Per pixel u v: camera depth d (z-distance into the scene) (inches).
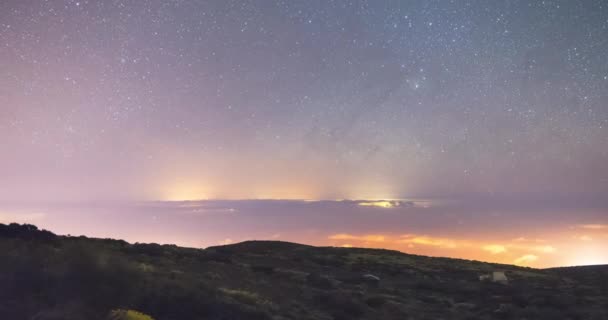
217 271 1414.9
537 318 1379.2
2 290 734.5
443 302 1547.7
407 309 1350.9
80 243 840.3
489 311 1446.9
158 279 950.4
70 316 681.0
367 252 2743.6
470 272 2284.7
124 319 697.0
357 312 1211.2
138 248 1572.3
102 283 776.3
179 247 1870.1
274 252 2425.0
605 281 2255.2
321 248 2728.8
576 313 1450.5
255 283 1348.4
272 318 942.4
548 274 2422.5
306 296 1307.8
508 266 2630.4
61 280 762.2
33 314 682.8
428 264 2448.3
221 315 870.4
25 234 1365.7
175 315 818.8
